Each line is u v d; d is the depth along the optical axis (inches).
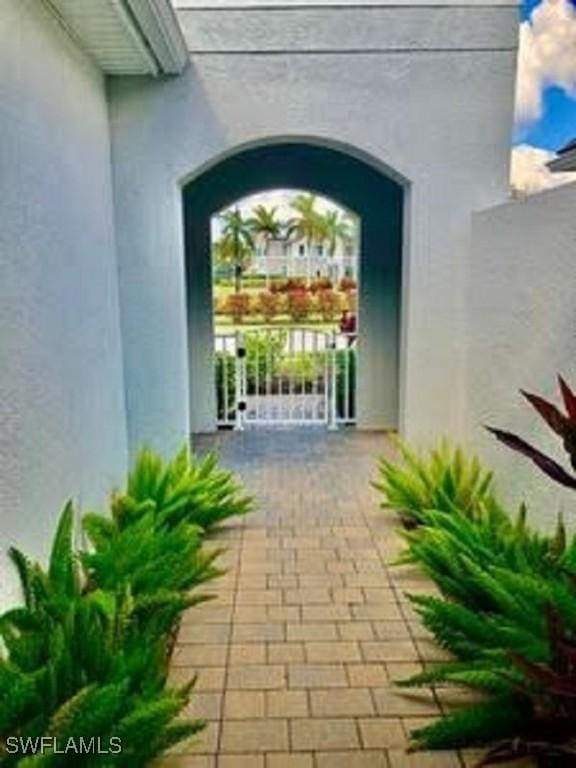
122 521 146.9
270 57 183.6
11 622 92.7
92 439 157.5
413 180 191.9
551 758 86.7
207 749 98.1
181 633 129.6
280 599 143.5
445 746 93.7
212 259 286.7
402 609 139.0
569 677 78.9
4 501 101.7
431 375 203.2
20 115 111.8
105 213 177.9
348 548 170.6
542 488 143.4
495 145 190.5
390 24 183.0
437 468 177.9
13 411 105.9
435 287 198.4
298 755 97.1
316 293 681.6
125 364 197.0
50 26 129.8
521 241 155.8
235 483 204.8
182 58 174.1
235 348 305.1
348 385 304.2
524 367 153.8
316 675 116.3
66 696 85.0
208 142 187.0
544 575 114.3
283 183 280.4
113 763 77.9
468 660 108.4
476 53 185.5
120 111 184.2
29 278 114.7
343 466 244.7
